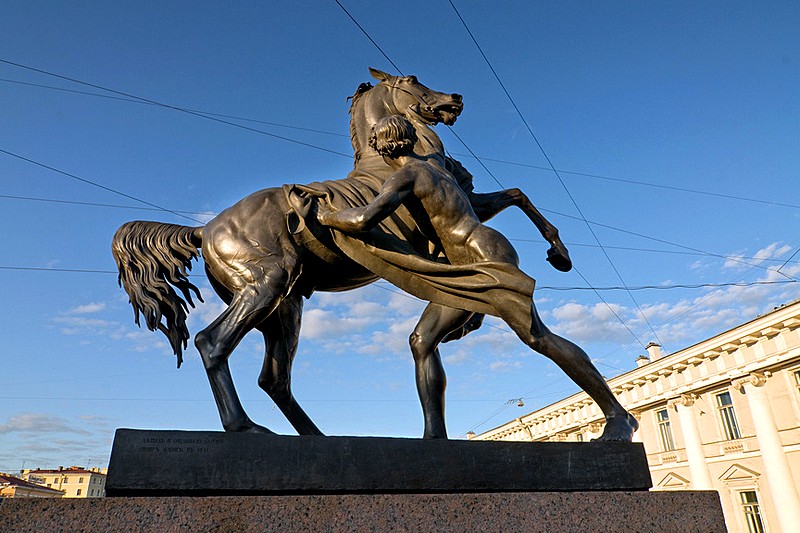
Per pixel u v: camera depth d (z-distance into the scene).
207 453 1.84
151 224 2.69
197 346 2.33
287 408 2.77
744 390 14.47
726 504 14.53
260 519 1.66
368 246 2.57
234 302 2.43
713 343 15.12
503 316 2.40
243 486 1.82
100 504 1.58
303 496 1.72
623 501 1.97
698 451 15.51
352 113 3.32
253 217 2.57
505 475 2.08
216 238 2.56
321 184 2.70
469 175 3.07
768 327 13.79
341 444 1.96
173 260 2.60
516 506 1.87
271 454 1.89
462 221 2.55
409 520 1.76
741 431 14.50
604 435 2.32
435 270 2.50
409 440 2.04
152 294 2.55
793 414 13.38
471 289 2.46
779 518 13.05
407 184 2.53
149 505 1.61
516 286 2.36
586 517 1.91
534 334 2.38
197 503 1.64
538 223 3.10
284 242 2.55
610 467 2.21
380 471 1.96
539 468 2.13
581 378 2.38
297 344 2.89
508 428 24.86
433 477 2.00
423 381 2.60
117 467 1.75
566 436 21.02
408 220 2.74
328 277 2.76
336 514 1.72
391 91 3.19
